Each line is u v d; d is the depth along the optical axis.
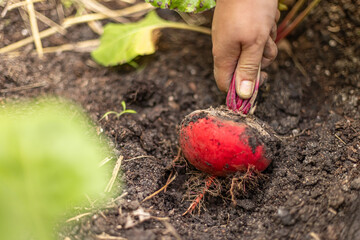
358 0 0.61
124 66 0.64
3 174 0.23
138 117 0.59
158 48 0.67
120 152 0.54
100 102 0.60
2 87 0.60
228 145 0.48
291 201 0.48
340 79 0.61
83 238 0.45
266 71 0.62
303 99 0.60
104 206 0.48
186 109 0.61
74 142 0.23
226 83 0.52
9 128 0.23
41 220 0.25
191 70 0.65
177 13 0.69
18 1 0.68
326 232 0.45
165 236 0.46
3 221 0.24
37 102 0.58
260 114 0.59
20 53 0.64
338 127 0.55
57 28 0.67
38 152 0.23
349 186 0.48
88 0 0.70
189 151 0.50
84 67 0.64
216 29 0.50
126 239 0.45
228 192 0.51
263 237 0.46
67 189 0.24
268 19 0.48
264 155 0.49
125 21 0.69
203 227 0.49
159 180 0.52
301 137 0.56
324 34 0.63
